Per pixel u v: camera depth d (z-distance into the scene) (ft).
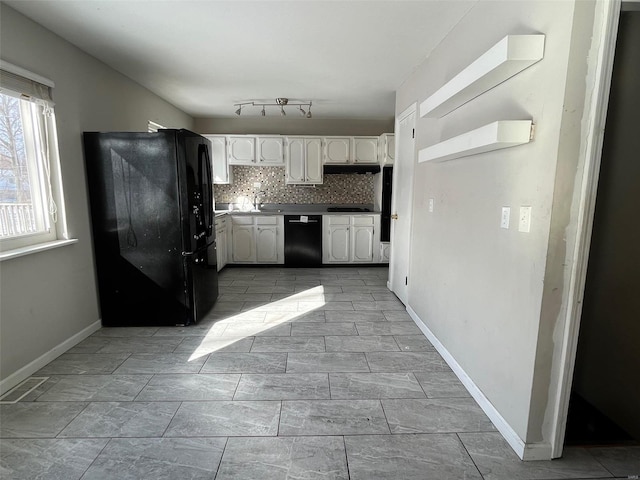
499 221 5.89
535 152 4.98
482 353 6.48
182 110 16.81
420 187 10.09
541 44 4.78
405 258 11.90
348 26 7.84
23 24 7.27
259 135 17.85
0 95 7.09
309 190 19.36
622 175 5.91
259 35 8.33
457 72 7.70
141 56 9.66
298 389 7.02
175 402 6.57
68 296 8.75
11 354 7.07
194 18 7.48
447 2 6.80
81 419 6.07
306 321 10.61
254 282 15.03
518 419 5.40
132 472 4.97
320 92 13.47
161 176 9.57
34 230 7.98
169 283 10.02
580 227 4.70
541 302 4.89
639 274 5.74
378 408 6.43
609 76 4.41
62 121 8.52
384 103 15.31
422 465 5.14
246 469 5.04
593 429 6.00
